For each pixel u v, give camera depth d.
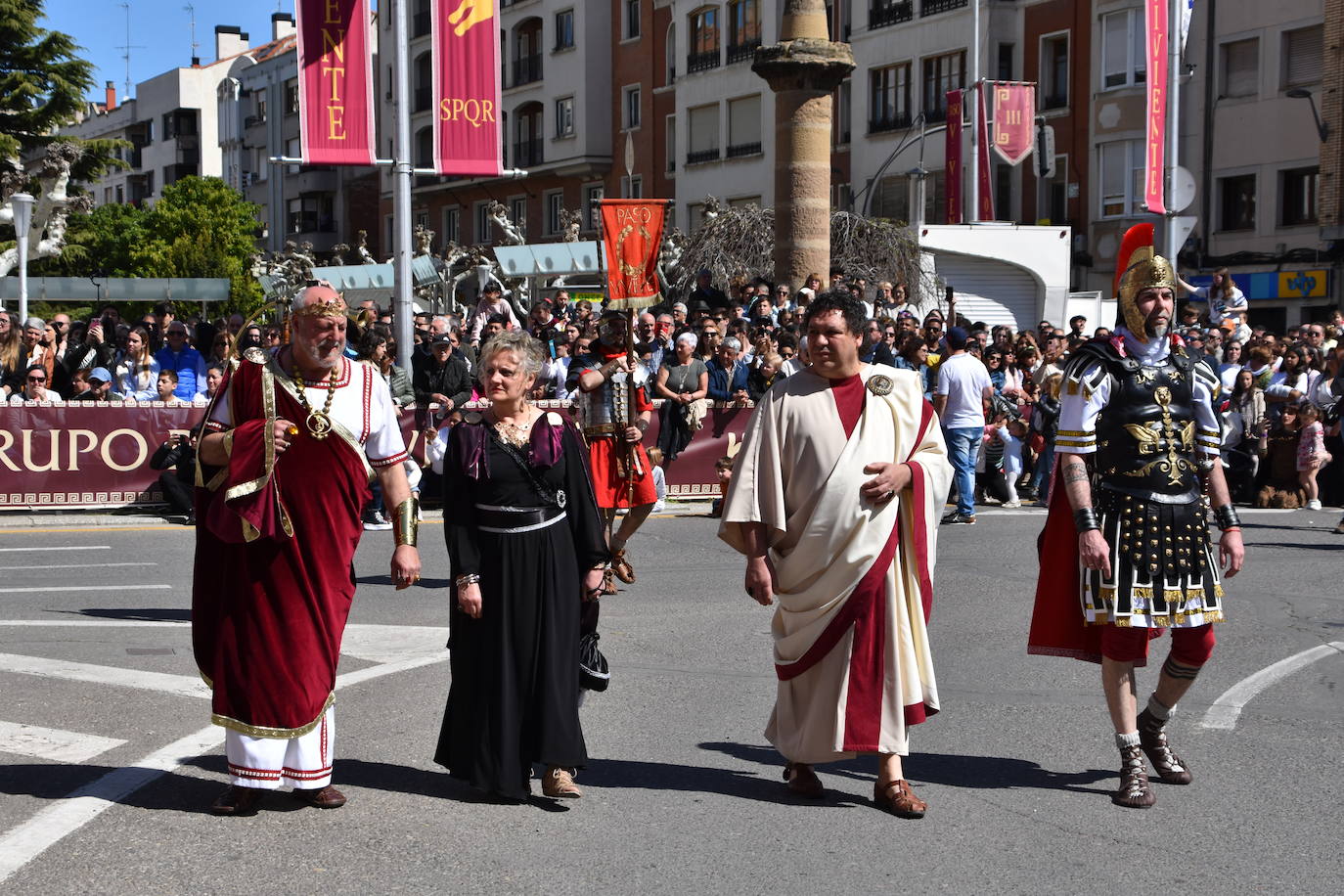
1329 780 5.87
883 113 42.19
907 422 5.36
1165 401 5.60
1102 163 37.28
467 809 5.37
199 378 15.77
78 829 5.09
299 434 5.21
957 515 14.62
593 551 5.50
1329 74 32.34
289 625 5.19
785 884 4.64
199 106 91.81
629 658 8.09
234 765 5.21
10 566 11.49
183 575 11.04
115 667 7.66
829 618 5.30
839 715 5.30
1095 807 5.49
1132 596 5.49
